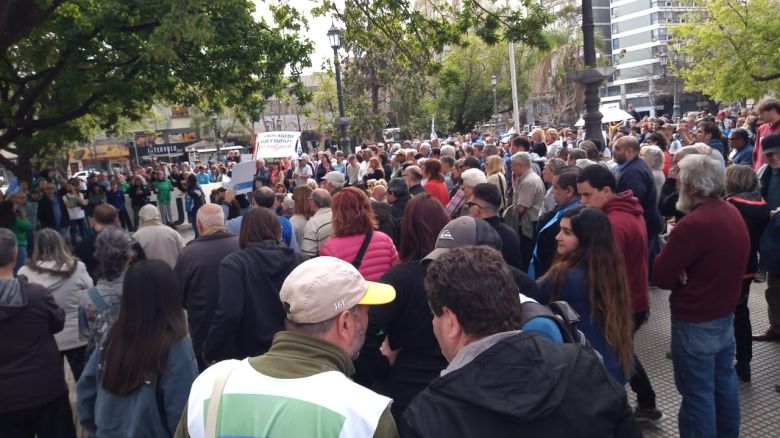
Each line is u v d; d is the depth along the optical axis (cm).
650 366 519
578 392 155
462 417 152
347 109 3381
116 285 357
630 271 379
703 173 331
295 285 179
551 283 298
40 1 935
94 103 1258
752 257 465
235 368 173
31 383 352
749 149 773
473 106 4134
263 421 158
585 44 859
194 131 6475
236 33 1169
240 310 351
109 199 1870
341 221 395
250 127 5303
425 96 3912
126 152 6188
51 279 439
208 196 2309
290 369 169
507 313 172
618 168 595
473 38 3847
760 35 2528
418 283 287
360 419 158
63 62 1152
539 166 986
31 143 1292
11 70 1217
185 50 1164
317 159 2394
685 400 347
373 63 3347
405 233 308
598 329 288
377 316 279
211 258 432
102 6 1073
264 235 381
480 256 183
